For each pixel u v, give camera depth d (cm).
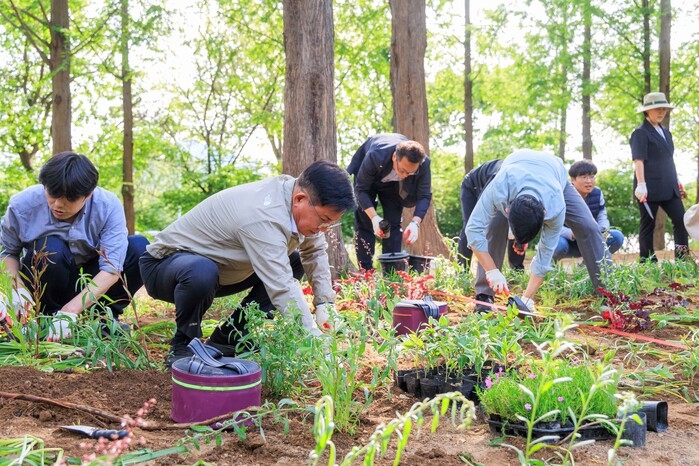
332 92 779
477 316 385
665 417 285
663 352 407
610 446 261
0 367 330
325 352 295
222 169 2362
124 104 1777
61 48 1416
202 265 343
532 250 1791
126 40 1518
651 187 855
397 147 632
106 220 410
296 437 262
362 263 715
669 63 1555
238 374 272
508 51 1839
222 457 242
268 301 395
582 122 1839
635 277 631
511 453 253
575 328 482
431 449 254
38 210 412
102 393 307
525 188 466
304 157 763
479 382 314
